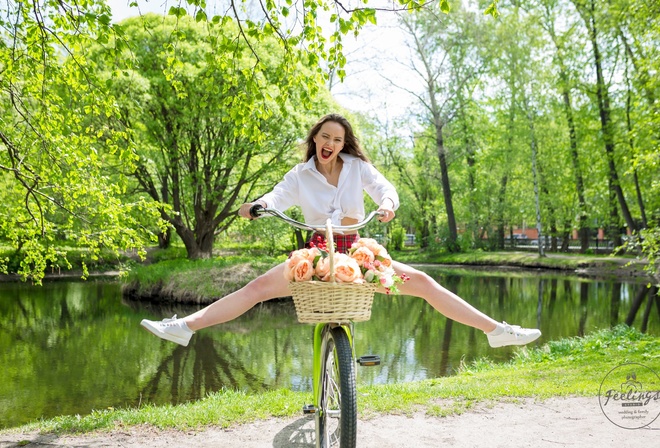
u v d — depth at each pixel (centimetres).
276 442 414
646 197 2609
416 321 1400
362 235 2825
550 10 2822
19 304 1758
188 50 1902
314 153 379
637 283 2180
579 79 2514
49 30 580
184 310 1656
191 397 774
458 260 3378
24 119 675
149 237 885
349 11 480
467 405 501
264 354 1056
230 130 2048
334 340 294
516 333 367
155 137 2064
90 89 649
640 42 1606
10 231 825
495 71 3006
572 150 2970
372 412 485
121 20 2022
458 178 3900
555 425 446
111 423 464
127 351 1086
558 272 2745
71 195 755
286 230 2672
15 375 903
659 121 1202
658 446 396
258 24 554
